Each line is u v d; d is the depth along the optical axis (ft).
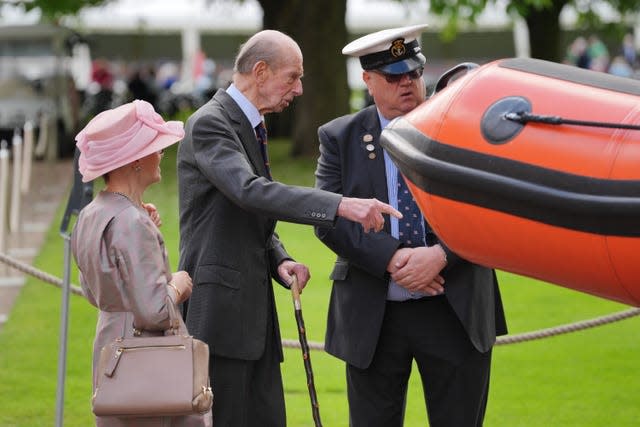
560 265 20.04
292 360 40.50
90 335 43.70
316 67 100.17
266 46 23.93
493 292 25.50
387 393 25.16
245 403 24.16
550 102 20.04
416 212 24.63
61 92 117.91
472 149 20.39
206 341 23.49
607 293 20.06
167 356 20.21
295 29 117.50
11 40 119.96
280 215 22.85
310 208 22.72
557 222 19.48
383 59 24.34
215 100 24.17
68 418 33.88
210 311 23.54
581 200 19.02
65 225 28.30
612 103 19.57
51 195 85.40
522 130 19.98
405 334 24.76
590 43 171.12
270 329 24.79
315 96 100.17
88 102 158.51
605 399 35.73
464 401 24.90
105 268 20.56
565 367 39.52
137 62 191.72
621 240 18.94
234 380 23.89
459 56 199.93
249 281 23.91
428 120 21.30
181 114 161.68
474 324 24.38
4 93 116.67
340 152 25.09
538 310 47.57
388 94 24.49
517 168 19.80
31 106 115.55
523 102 20.26
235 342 23.63
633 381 37.65
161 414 20.07
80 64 193.98
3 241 53.83
